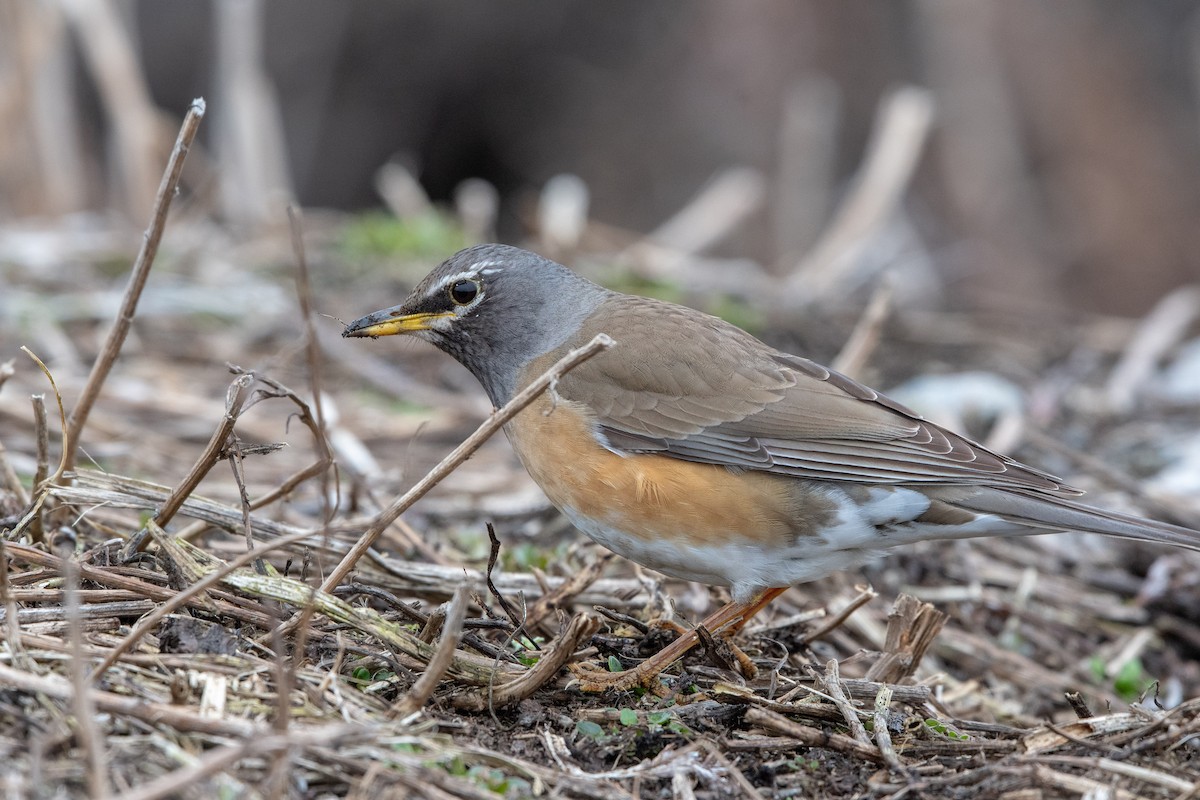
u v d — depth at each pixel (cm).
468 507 1163
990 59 2605
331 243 1864
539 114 2653
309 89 2506
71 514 904
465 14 2592
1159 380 1694
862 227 1995
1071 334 1856
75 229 1805
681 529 872
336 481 877
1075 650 1114
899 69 2650
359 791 628
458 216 2398
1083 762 700
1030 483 878
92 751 568
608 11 2659
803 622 955
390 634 766
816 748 748
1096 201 2605
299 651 708
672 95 2652
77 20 1836
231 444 812
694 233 2098
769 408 893
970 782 700
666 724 751
